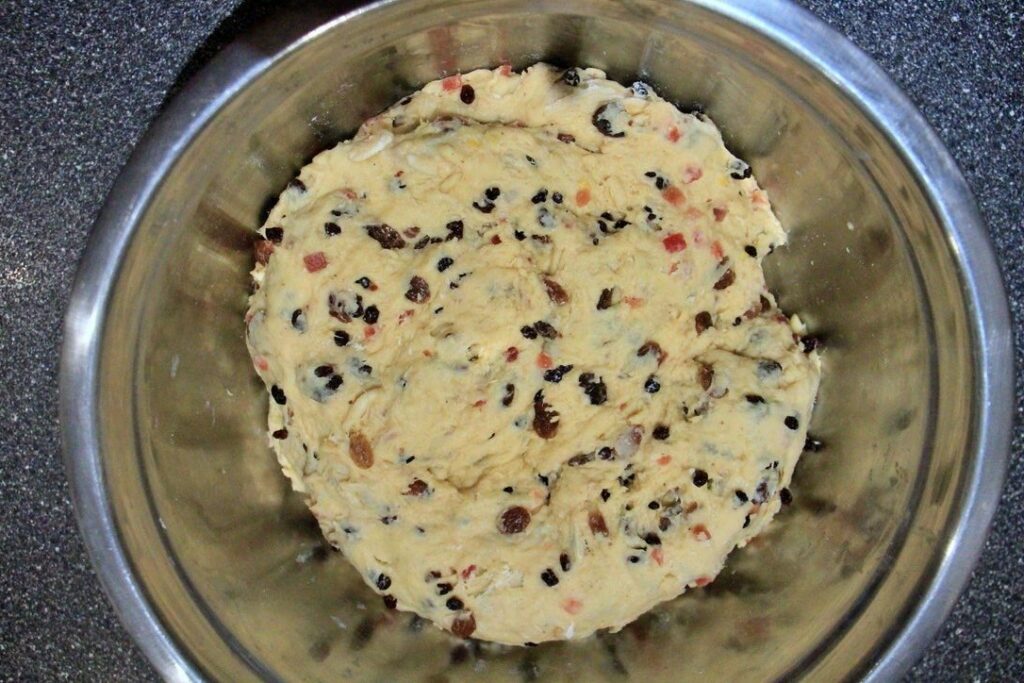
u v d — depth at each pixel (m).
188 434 0.44
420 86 0.46
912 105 0.40
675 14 0.41
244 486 0.45
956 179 0.40
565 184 0.45
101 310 0.40
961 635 0.49
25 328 0.48
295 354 0.45
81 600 0.49
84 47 0.46
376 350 0.45
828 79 0.40
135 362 0.42
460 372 0.44
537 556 0.45
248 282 0.46
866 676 0.41
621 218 0.46
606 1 0.41
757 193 0.46
